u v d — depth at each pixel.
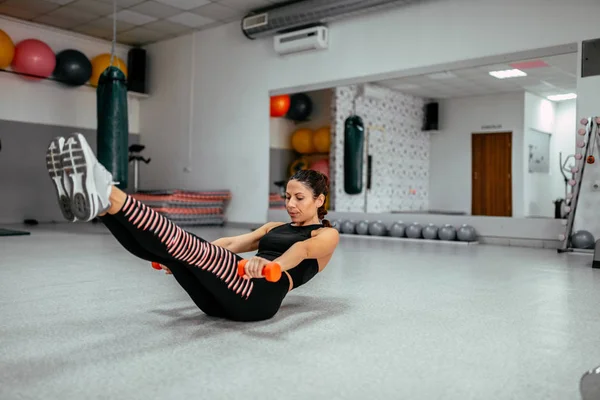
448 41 6.65
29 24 8.73
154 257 1.74
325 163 8.80
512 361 1.74
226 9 8.19
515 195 8.55
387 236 7.32
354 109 8.80
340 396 1.40
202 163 9.39
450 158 9.48
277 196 8.70
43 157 9.08
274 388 1.45
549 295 2.99
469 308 2.60
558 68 6.61
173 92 9.84
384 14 7.18
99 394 1.39
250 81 8.68
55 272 3.60
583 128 5.46
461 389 1.47
